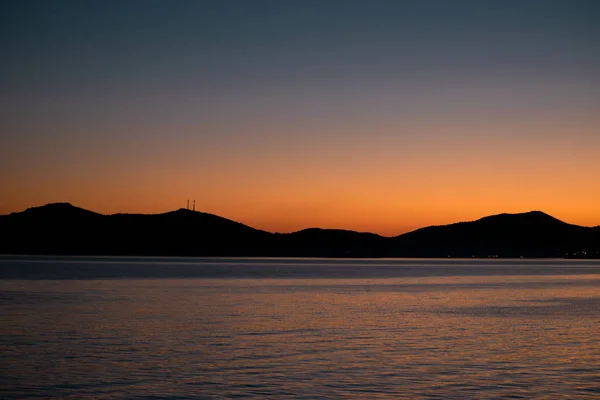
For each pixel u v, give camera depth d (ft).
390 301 185.78
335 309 158.81
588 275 410.52
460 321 134.51
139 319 133.69
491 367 84.99
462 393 71.46
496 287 264.93
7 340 104.32
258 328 121.08
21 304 165.07
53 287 235.61
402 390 72.69
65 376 78.28
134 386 73.67
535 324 130.00
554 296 212.02
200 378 77.82
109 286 245.45
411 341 106.22
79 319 132.57
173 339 106.73
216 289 234.79
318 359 89.81
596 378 78.64
